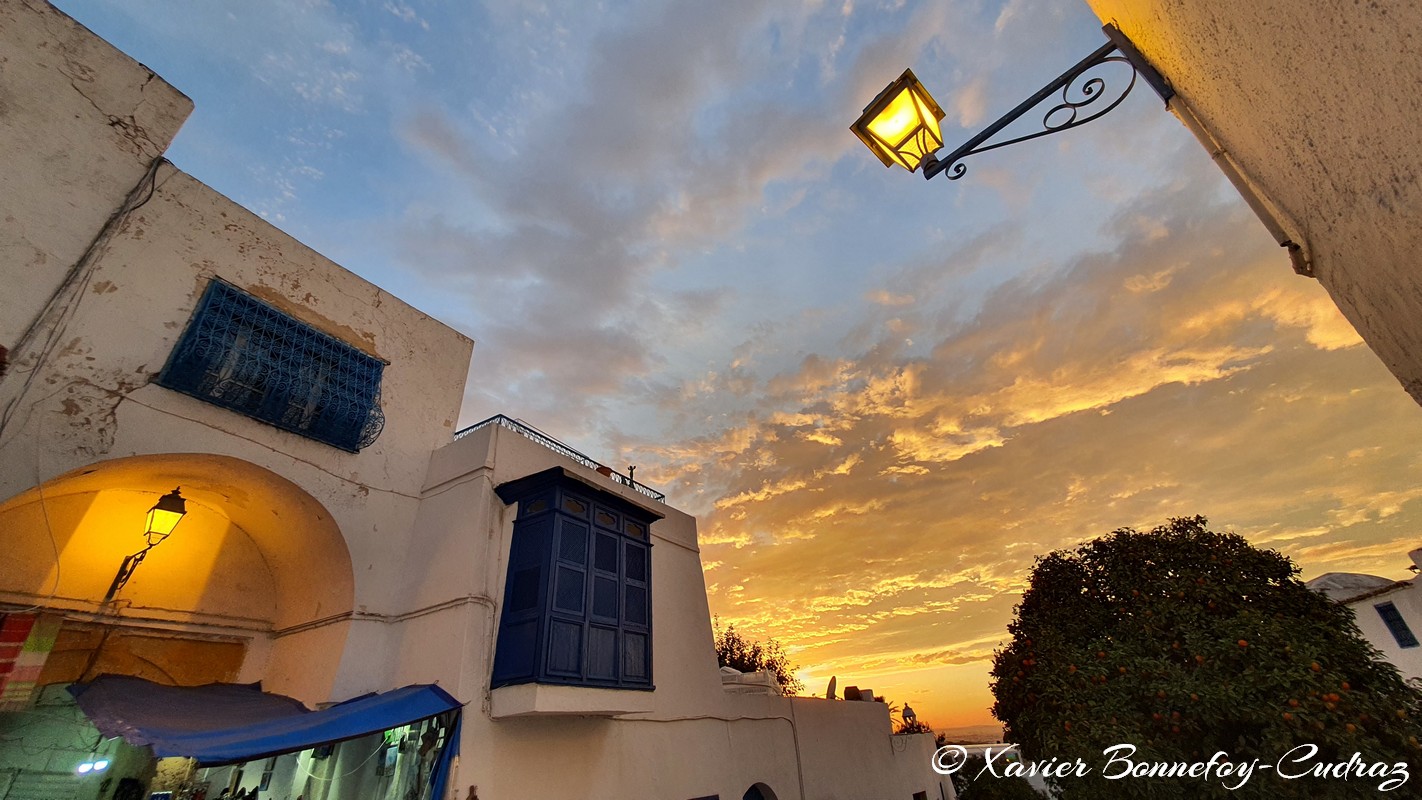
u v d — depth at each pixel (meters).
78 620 6.39
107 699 5.61
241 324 6.91
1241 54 2.55
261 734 4.89
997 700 8.08
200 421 6.35
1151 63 3.69
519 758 6.74
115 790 6.26
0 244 5.31
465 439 8.50
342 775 6.77
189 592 7.35
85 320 5.73
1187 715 5.95
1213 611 6.71
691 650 10.45
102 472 5.91
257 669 7.72
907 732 18.23
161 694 6.20
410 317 9.19
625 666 7.72
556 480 7.71
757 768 10.80
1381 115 1.87
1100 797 6.04
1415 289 2.08
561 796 7.02
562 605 7.16
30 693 5.91
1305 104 2.28
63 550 6.41
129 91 6.56
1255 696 5.73
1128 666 6.45
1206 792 5.56
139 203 6.39
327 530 7.42
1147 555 7.59
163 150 6.73
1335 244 2.58
